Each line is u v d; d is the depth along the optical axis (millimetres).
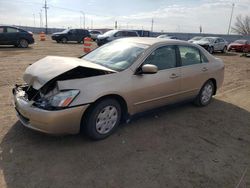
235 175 3297
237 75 10555
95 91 3572
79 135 3998
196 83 5332
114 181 3008
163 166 3367
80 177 3035
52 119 3314
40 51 16016
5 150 3482
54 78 3475
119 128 4352
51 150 3547
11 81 7176
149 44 4531
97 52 4883
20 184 2861
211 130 4602
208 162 3545
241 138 4375
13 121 4367
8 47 17516
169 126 4617
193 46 5363
